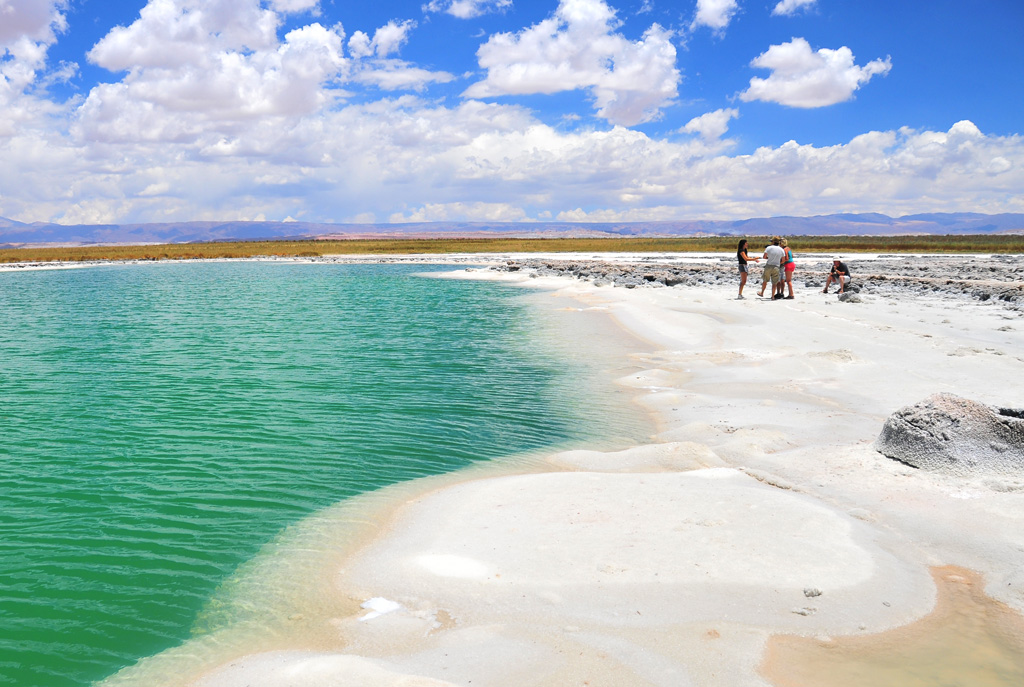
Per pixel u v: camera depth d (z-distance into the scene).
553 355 17.56
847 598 5.03
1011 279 32.97
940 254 72.00
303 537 6.87
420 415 11.85
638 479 7.88
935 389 11.43
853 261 54.28
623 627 4.72
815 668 4.19
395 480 8.62
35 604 5.64
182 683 4.48
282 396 13.40
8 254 104.69
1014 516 6.29
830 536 6.06
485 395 13.28
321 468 9.10
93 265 84.75
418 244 142.00
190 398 13.27
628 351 17.62
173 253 110.19
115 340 21.11
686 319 21.56
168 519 7.43
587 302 29.83
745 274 27.33
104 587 5.92
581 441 10.13
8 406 12.62
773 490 7.34
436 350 18.73
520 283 44.44
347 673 4.18
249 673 4.45
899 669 4.17
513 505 7.20
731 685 4.02
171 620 5.36
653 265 52.28
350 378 15.09
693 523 6.44
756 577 5.36
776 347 16.14
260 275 60.09
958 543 5.94
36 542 6.84
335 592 5.63
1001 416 7.66
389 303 32.72
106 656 4.89
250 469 9.09
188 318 27.02
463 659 4.42
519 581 5.47
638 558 5.75
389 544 6.54
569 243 136.38
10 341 20.94
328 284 46.75
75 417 11.86
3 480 8.70
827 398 11.51
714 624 4.72
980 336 16.78
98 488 8.39
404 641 4.73
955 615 4.82
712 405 11.56
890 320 19.97
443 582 5.57
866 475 7.69
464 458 9.47
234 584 5.90
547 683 4.11
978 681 4.03
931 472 7.57
